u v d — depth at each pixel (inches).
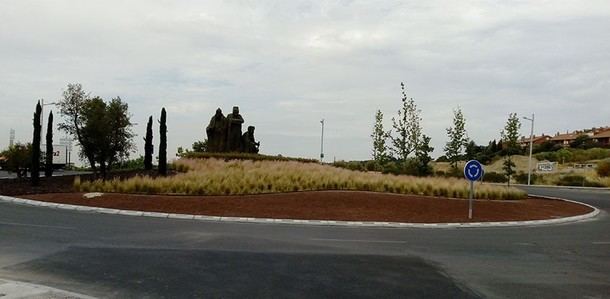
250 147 1582.2
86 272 310.2
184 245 416.8
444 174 1609.3
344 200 776.3
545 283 313.1
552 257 414.0
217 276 307.3
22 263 330.3
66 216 589.6
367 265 354.3
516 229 622.2
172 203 730.8
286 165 1194.0
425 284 301.9
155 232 487.8
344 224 619.2
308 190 892.0
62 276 298.8
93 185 873.5
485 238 528.1
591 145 3425.2
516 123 1653.5
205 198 777.6
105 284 283.0
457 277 324.8
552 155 2955.2
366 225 617.9
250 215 665.0
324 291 277.9
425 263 370.6
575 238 538.0
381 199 800.9
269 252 394.3
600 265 380.2
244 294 267.9
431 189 931.3
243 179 900.6
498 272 344.8
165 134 1120.8
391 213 713.0
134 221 571.2
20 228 481.1
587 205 968.3
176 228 522.9
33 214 596.1
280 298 261.7
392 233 550.9
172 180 877.2
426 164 1427.2
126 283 286.0
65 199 750.5
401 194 892.6
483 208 796.6
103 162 1114.1
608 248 469.1
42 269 314.7
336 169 1215.6
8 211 616.7
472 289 292.8
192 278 300.7
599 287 304.7
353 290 281.7
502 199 948.0
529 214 781.9
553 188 1587.1
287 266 342.0
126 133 1165.1
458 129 1501.0
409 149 1411.2
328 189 914.7
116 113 1135.0
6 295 245.1
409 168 1413.6
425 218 693.3
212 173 965.8
